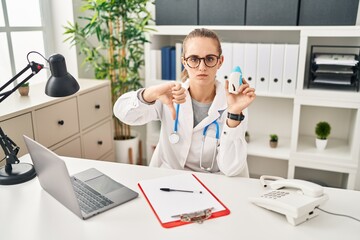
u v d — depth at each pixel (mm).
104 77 2570
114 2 2295
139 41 2676
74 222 1051
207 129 1525
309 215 1061
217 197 1198
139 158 2988
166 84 1403
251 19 2238
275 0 2156
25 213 1102
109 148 2523
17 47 2258
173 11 2412
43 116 1815
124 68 2588
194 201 1166
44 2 2451
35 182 1325
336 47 2377
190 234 993
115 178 1350
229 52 2359
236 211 1110
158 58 2613
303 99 2244
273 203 1077
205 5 2322
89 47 2590
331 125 2600
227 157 1394
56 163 1021
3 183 1297
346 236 982
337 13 2070
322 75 2281
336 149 2400
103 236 982
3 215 1091
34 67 1276
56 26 2543
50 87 1230
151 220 1062
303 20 2148
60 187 1094
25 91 1937
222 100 1499
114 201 1161
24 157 1559
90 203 1146
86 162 1510
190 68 1374
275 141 2492
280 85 2307
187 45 1366
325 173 2713
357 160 2227
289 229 1016
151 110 1556
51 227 1025
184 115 1522
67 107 1996
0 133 1334
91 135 2273
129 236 982
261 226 1030
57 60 1215
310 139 2617
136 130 3105
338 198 1194
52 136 1899
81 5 2588
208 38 1338
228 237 978
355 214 1096
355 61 2127
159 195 1206
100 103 2346
